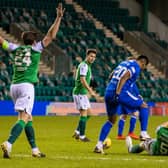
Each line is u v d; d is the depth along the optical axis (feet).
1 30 265.13
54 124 179.11
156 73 297.12
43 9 292.40
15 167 68.39
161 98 282.36
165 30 333.01
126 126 174.40
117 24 313.73
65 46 274.36
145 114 106.32
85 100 118.52
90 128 163.94
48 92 244.83
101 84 264.72
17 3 287.69
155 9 339.98
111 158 80.02
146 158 80.28
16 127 76.07
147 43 303.89
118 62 287.07
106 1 320.70
